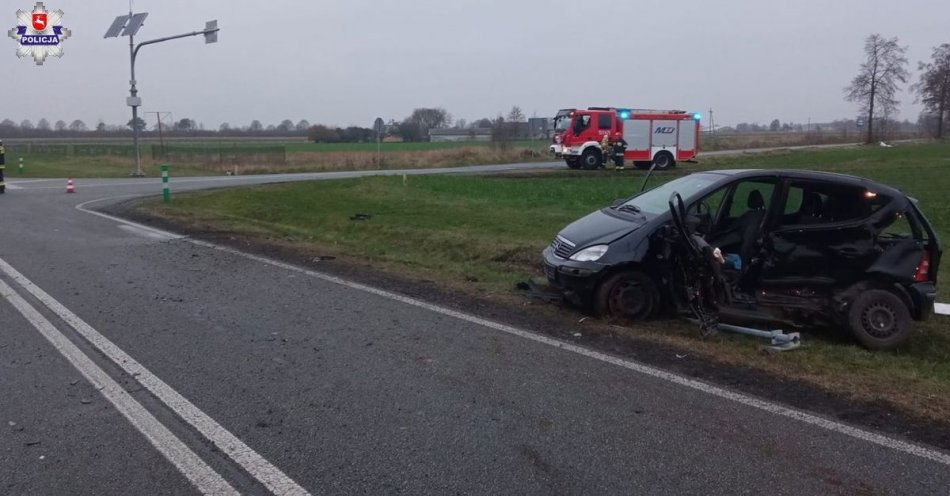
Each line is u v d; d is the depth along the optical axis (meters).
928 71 72.38
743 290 7.31
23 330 7.00
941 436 4.75
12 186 24.77
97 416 4.96
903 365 6.43
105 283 9.10
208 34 30.25
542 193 20.77
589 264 7.42
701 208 7.67
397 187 22.81
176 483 4.07
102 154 55.03
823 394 5.47
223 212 17.92
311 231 14.90
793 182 7.35
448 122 103.75
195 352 6.33
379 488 4.01
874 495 3.97
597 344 6.63
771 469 4.25
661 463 4.31
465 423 4.86
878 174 29.80
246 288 8.86
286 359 6.15
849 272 7.11
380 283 9.14
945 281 9.81
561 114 36.44
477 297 8.36
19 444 4.53
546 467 4.26
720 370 5.97
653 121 35.38
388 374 5.79
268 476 4.14
